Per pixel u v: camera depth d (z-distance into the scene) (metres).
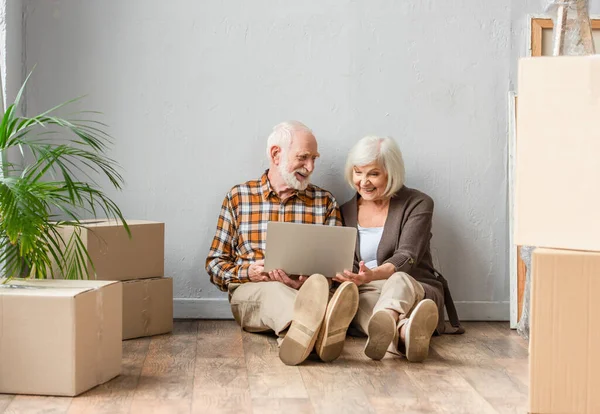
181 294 3.88
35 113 3.74
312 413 2.29
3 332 2.44
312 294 2.88
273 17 3.83
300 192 3.65
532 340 1.68
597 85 1.63
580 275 1.64
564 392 1.67
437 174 3.90
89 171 3.80
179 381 2.65
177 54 3.81
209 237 3.87
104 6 3.77
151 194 3.84
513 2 3.88
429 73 3.88
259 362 2.94
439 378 2.73
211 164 3.85
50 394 2.43
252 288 3.39
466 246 3.93
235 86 3.83
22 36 3.71
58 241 3.19
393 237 3.54
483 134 3.90
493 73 3.89
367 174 3.56
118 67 3.79
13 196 2.46
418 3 3.86
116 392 2.50
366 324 3.28
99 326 2.57
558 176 1.68
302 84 3.85
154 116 3.82
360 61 3.85
